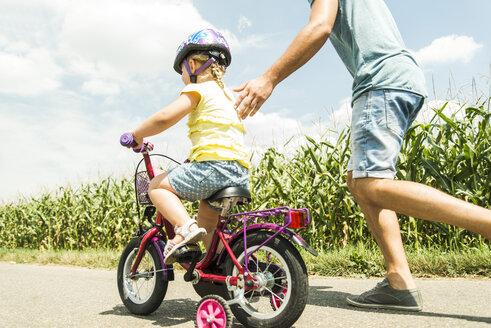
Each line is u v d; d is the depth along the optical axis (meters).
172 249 1.72
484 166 3.46
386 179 1.68
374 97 1.72
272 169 4.52
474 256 2.66
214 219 1.88
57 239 6.62
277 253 1.60
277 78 1.61
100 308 2.17
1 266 4.46
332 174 4.02
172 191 1.81
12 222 7.62
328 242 3.96
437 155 3.52
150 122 1.77
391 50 1.76
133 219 5.64
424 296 2.05
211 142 1.72
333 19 1.66
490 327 1.46
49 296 2.51
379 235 1.91
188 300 2.35
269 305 2.04
